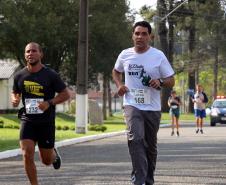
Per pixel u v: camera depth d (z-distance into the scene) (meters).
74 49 77.31
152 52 15.34
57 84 15.39
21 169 22.11
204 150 30.11
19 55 77.06
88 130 47.44
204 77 166.75
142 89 15.27
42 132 15.47
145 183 15.71
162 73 15.33
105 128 47.50
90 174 20.30
